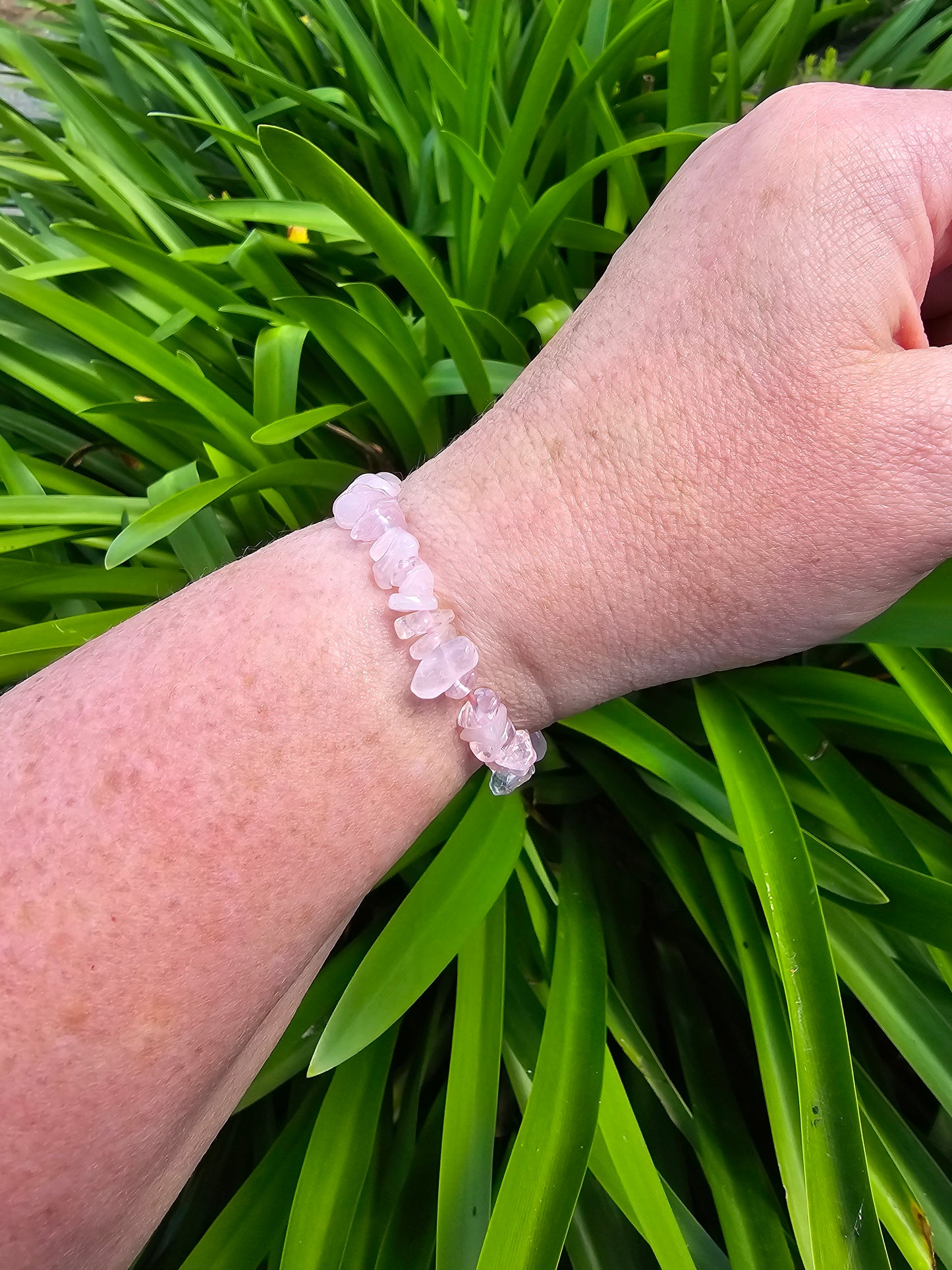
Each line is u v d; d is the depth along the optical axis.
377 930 0.24
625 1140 0.18
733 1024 0.23
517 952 0.23
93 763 0.15
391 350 0.25
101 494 0.29
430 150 0.31
